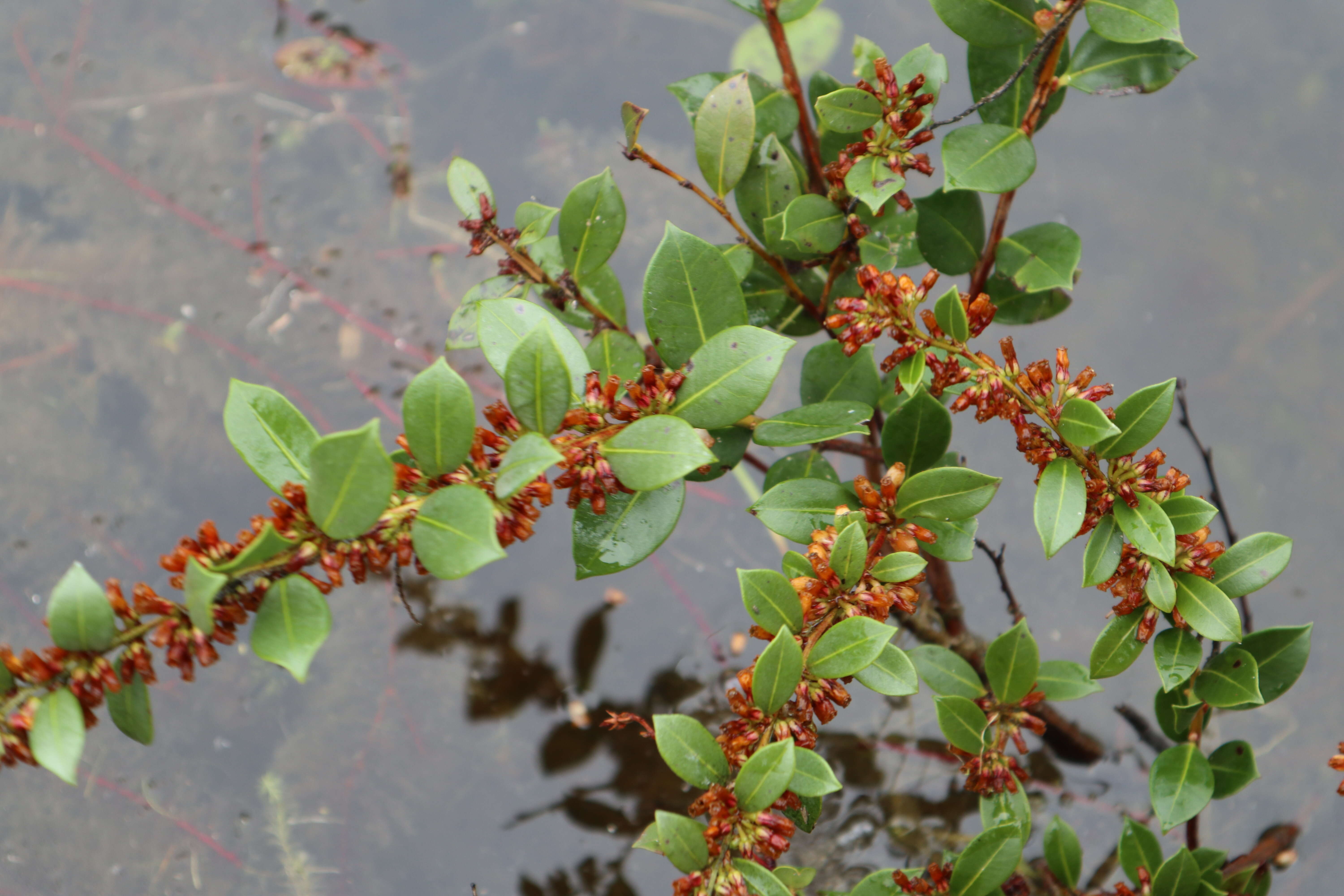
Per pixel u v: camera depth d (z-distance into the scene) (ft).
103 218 4.38
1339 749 3.61
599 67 4.82
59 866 3.76
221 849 3.77
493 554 3.04
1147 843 3.57
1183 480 3.29
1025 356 4.14
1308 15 4.56
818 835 3.83
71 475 4.02
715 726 3.87
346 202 4.53
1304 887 3.79
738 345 3.21
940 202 3.58
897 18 4.66
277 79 4.74
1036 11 3.41
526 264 3.51
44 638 3.92
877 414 3.77
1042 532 3.25
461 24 4.88
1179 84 4.50
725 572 4.01
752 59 4.64
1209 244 4.19
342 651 3.90
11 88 4.62
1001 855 3.37
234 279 4.30
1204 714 3.50
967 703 3.52
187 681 3.09
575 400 3.22
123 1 4.84
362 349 4.22
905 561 3.27
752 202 3.56
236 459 4.07
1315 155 4.33
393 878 3.76
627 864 3.78
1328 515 4.01
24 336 4.13
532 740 3.86
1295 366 4.09
